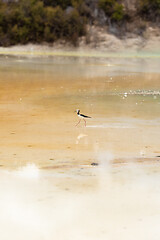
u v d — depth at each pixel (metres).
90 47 80.25
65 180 10.77
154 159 13.31
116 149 14.68
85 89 31.59
